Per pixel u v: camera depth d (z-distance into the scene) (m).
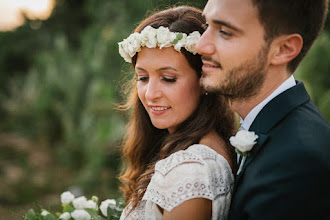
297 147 1.10
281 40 1.21
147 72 1.49
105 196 5.15
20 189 5.75
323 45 4.83
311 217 1.04
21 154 7.36
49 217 1.79
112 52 6.32
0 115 9.37
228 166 1.41
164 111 1.50
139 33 1.56
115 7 6.72
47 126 7.62
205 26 1.51
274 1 1.16
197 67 1.47
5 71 9.66
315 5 1.22
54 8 9.21
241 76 1.24
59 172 6.47
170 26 1.46
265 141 1.20
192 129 1.51
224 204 1.33
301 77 4.72
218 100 1.57
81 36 7.80
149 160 1.86
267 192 1.09
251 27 1.19
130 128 1.93
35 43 9.48
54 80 7.08
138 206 1.56
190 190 1.26
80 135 6.50
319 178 1.05
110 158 5.93
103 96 5.97
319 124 1.18
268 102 1.28
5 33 9.71
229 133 1.65
